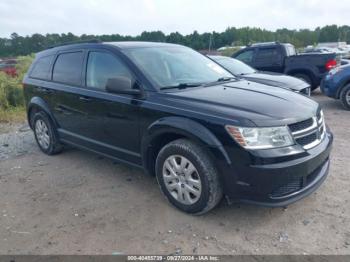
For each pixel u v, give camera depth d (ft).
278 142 9.84
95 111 14.01
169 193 11.84
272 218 11.17
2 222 11.63
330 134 12.38
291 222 10.90
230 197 10.42
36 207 12.57
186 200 11.32
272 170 9.52
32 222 11.55
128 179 14.64
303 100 12.10
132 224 11.11
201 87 12.87
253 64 36.70
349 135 19.83
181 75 13.57
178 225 10.94
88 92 14.29
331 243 9.78
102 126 13.92
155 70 13.01
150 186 13.85
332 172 14.43
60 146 17.78
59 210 12.25
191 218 11.32
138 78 12.52
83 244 10.18
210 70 15.05
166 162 11.62
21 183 14.76
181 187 11.37
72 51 15.96
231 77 15.20
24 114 29.76
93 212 11.98
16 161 17.57
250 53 36.99
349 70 26.68
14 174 15.80
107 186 14.03
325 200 12.13
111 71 13.62
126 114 12.59
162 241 10.17
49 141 17.80
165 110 11.30
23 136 22.36
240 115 10.04
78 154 18.15
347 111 26.73
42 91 17.22
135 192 13.37
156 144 12.05
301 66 34.01
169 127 11.02
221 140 10.02
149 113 11.74
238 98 11.41
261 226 10.75
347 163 15.39
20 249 10.10
